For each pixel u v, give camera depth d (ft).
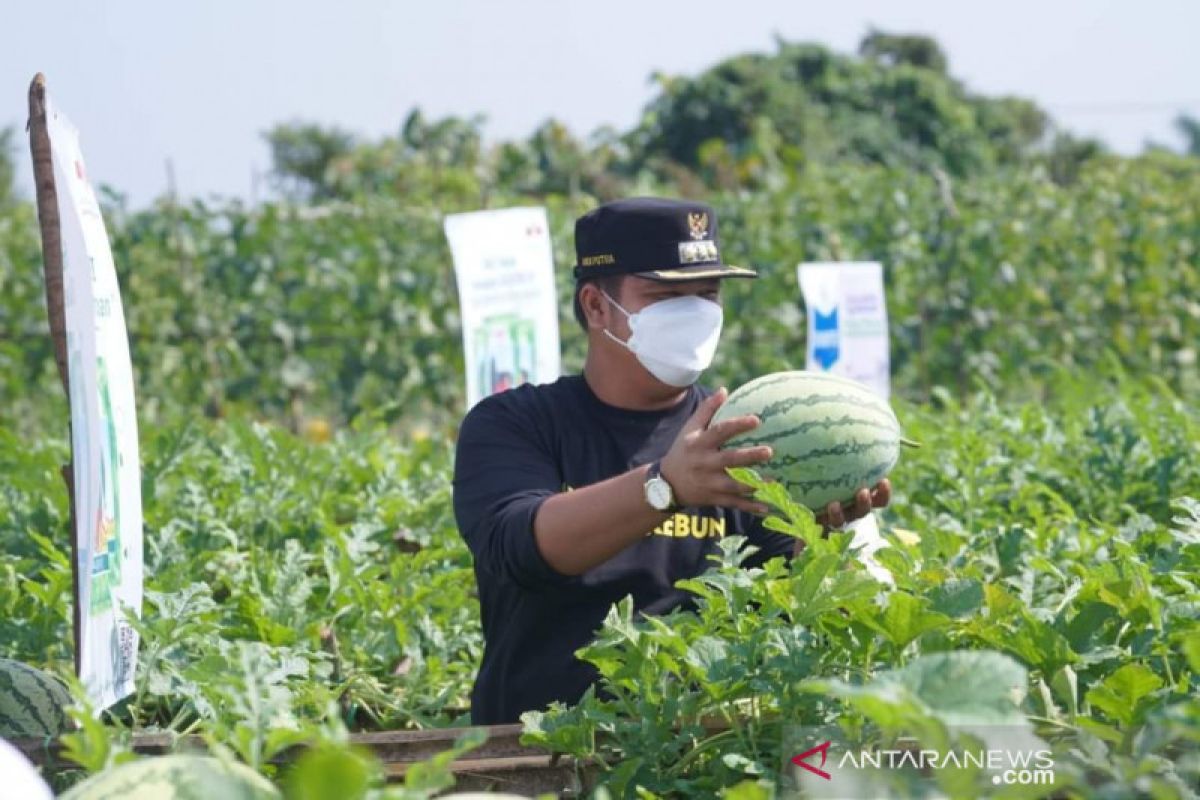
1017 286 64.34
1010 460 21.65
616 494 11.50
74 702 12.14
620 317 13.66
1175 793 7.31
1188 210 73.15
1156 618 10.28
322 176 169.78
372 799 6.68
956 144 166.09
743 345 62.03
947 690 7.39
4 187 153.58
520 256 26.13
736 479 10.31
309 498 20.85
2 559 17.21
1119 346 65.72
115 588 11.54
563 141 109.60
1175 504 12.52
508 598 13.46
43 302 60.85
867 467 11.72
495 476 13.24
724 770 9.93
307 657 12.95
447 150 101.96
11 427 58.23
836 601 9.62
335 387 60.54
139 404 57.72
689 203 13.89
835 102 165.37
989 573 15.48
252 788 7.49
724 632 10.62
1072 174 149.69
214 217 61.26
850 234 65.36
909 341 62.69
